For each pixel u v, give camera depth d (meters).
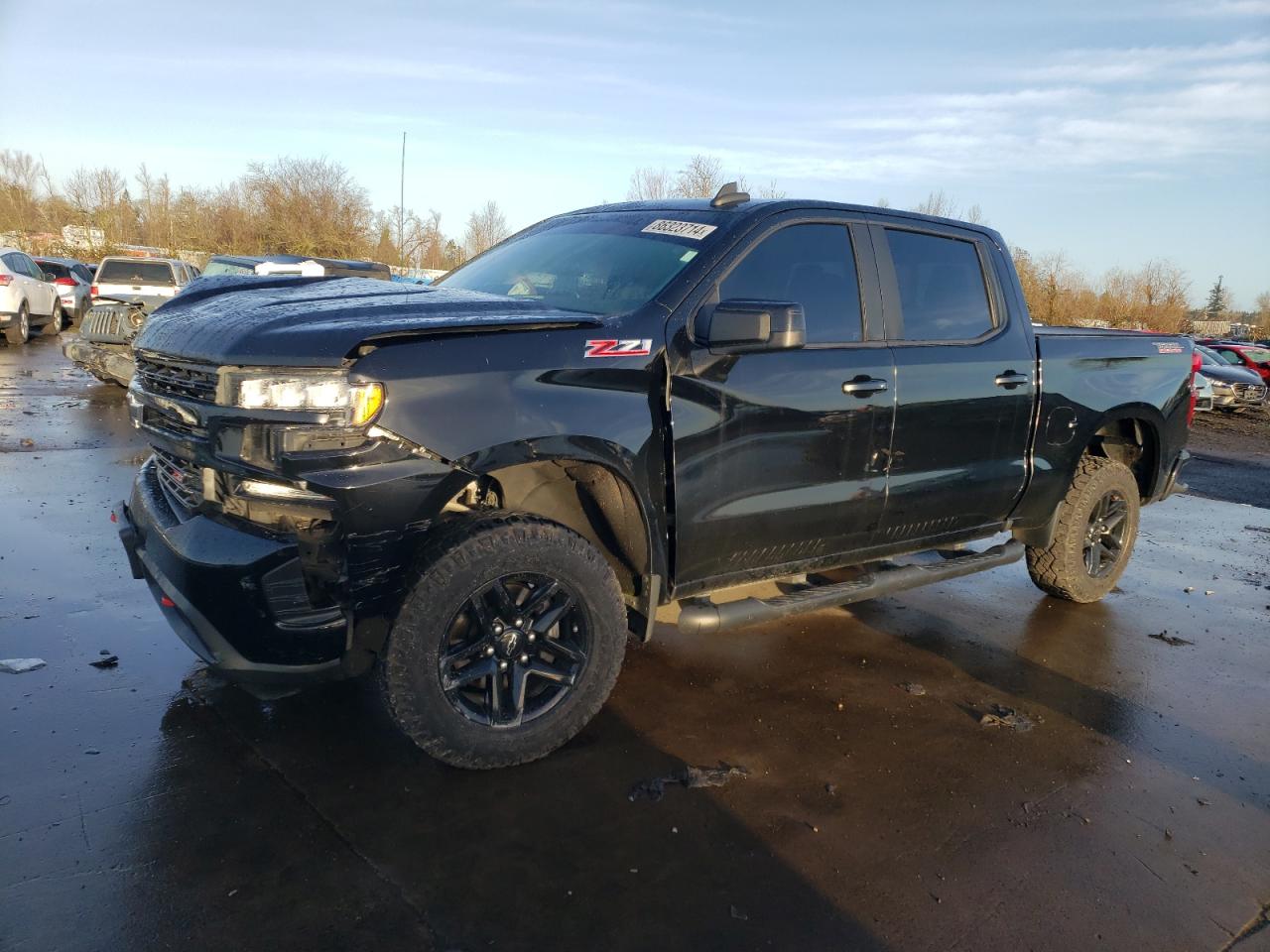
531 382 2.89
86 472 6.84
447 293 3.39
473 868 2.57
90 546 5.07
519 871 2.57
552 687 3.17
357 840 2.66
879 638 4.63
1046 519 4.81
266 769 3.01
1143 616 5.29
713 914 2.45
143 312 8.88
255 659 2.76
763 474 3.46
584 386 3.00
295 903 2.38
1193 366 5.46
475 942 2.29
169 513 3.08
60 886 2.38
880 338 3.89
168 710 3.34
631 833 2.79
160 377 3.06
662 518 3.25
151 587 3.22
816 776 3.21
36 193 47.22
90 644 3.85
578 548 3.06
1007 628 4.90
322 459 2.60
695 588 3.46
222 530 2.79
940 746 3.50
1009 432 4.36
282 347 2.63
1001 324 4.42
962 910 2.53
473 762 2.99
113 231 43.47
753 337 3.09
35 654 3.71
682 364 3.22
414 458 2.69
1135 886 2.70
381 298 3.17
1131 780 3.33
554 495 3.31
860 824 2.93
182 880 2.44
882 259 3.97
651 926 2.39
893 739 3.53
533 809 2.88
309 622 2.76
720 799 3.02
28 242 38.81
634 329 3.14
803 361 3.55
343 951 2.23
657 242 3.63
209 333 2.87
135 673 3.61
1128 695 4.10
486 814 2.84
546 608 3.10
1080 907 2.58
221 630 2.73
